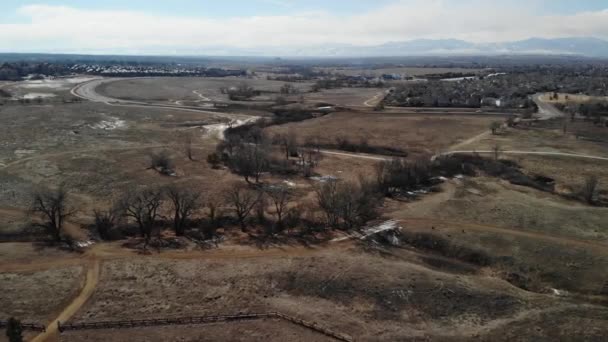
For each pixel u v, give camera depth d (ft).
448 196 278.05
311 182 310.24
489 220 241.14
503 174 320.50
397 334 150.92
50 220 230.07
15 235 218.59
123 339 144.15
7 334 135.44
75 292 170.40
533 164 340.39
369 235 229.66
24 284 174.29
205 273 187.32
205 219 243.81
